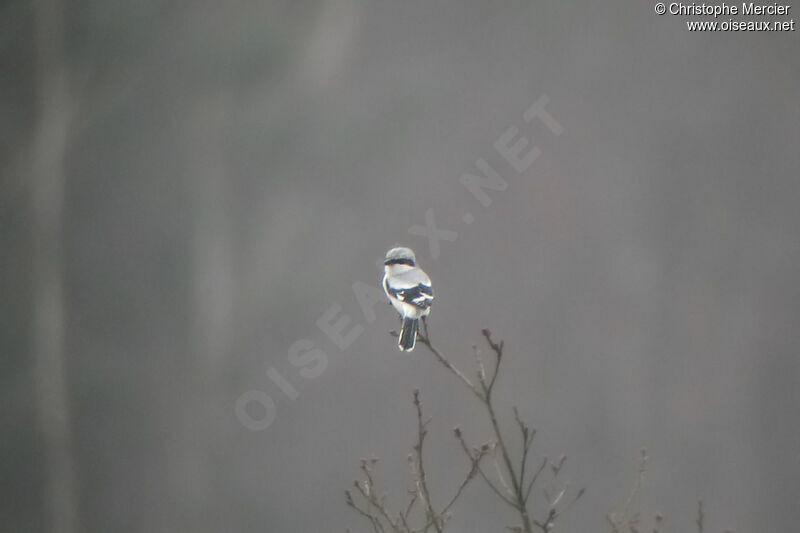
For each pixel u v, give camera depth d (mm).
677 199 30172
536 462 29125
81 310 31766
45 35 31938
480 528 28125
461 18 31703
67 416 31250
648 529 28391
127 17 32281
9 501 30641
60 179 31938
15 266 31453
